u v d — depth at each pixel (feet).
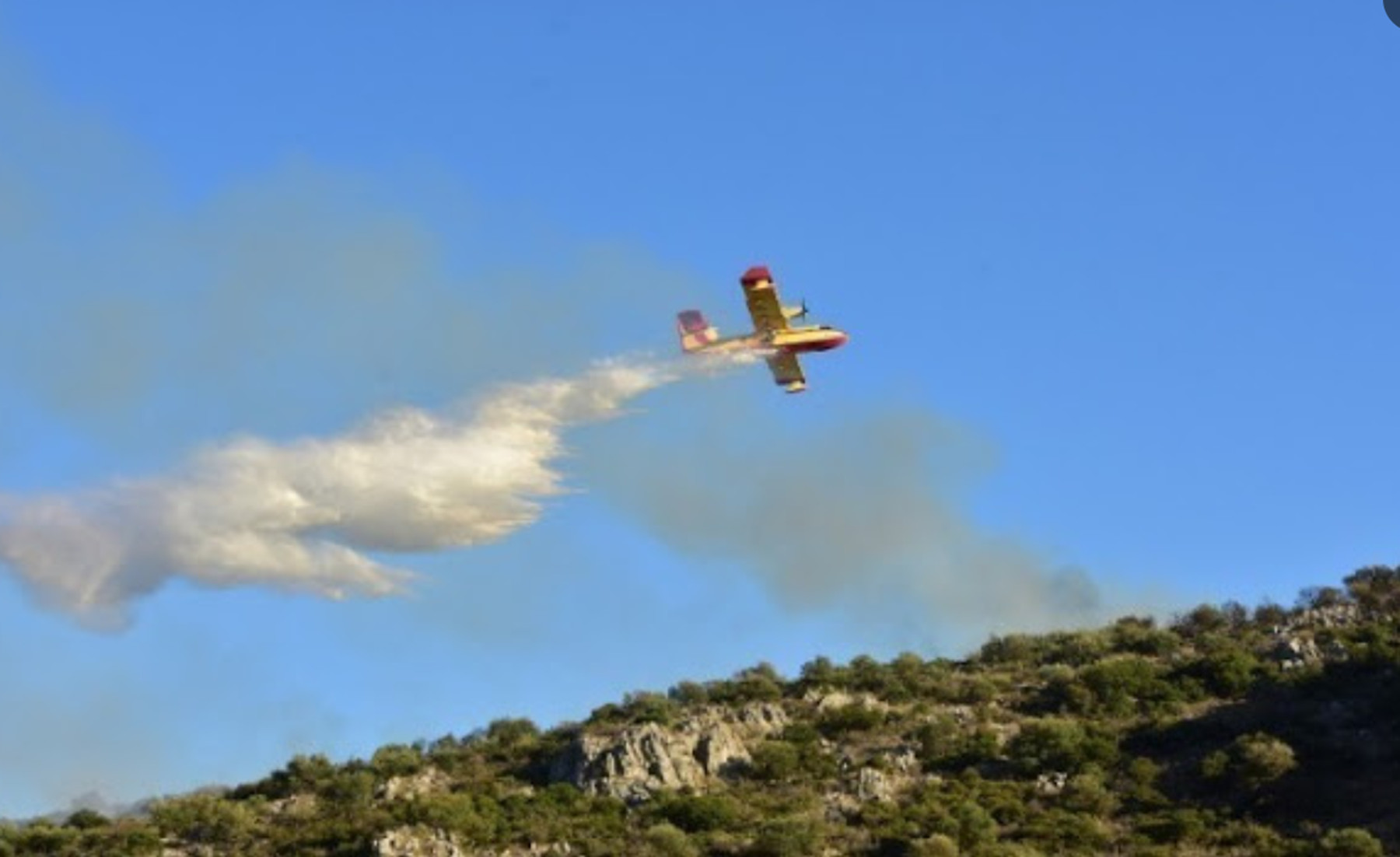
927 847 291.17
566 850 304.30
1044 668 399.65
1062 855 295.69
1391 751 324.39
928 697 386.11
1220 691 368.89
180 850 329.72
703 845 303.89
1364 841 286.05
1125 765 337.11
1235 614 432.66
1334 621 411.34
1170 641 408.67
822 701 380.17
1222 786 323.98
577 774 342.23
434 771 366.63
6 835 339.77
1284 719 345.10
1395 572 441.27
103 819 362.74
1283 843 296.51
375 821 320.91
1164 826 307.78
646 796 329.11
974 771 338.54
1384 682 351.67
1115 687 374.22
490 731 396.98
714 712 371.76
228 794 368.89
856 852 301.63
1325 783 318.04
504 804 329.93
